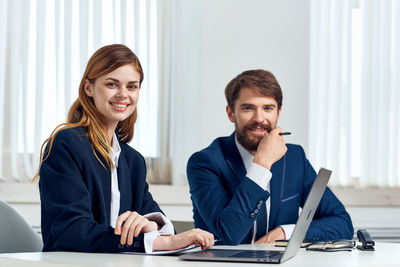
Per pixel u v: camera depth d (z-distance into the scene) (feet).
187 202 13.56
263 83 8.59
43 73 12.69
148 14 13.58
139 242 5.46
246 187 7.59
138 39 13.44
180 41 13.78
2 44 12.49
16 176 12.48
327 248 6.01
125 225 5.49
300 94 14.74
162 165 13.64
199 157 8.66
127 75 6.63
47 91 12.84
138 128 13.37
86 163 6.32
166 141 13.74
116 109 6.63
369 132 15.44
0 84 12.45
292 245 4.87
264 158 7.71
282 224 8.53
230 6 14.19
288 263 4.63
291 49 14.73
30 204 12.44
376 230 15.14
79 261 4.65
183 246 5.49
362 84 15.56
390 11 15.69
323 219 8.73
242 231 7.51
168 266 4.33
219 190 8.33
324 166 14.94
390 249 6.24
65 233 5.72
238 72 14.21
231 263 4.57
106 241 5.52
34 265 4.70
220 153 8.73
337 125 15.14
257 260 4.62
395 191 15.40
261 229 8.32
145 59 13.58
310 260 4.92
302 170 9.02
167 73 13.74
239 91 8.70
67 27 12.85
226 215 7.55
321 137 15.05
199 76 13.98
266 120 8.63
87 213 5.97
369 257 5.33
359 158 15.53
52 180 6.08
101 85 6.61
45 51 12.89
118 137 7.20
